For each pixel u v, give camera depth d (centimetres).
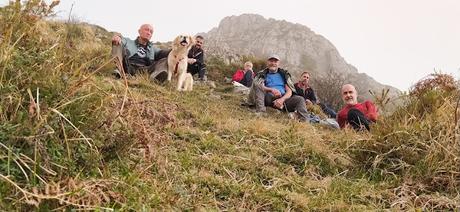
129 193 262
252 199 324
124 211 248
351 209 326
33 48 288
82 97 279
